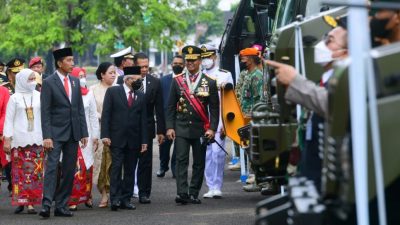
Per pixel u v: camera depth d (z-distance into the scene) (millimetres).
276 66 7984
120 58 19219
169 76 20203
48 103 15258
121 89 16141
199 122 16406
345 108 6336
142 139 16250
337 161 6191
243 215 15047
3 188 20750
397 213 6672
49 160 15258
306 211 6391
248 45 23234
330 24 10375
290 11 15469
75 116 15430
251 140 11250
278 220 7395
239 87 19016
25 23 40094
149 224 14234
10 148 16016
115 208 16062
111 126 16062
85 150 16344
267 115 11102
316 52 8820
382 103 6246
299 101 7828
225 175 21672
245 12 23297
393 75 6254
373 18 7398
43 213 15117
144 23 40781
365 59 6051
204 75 16469
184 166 16547
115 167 16047
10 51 41844
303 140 9016
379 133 6254
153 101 17203
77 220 14930
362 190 6035
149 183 17125
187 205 16531
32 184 15984
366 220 6039
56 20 39812
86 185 16375
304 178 7430
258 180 11383
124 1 40281
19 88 15953
